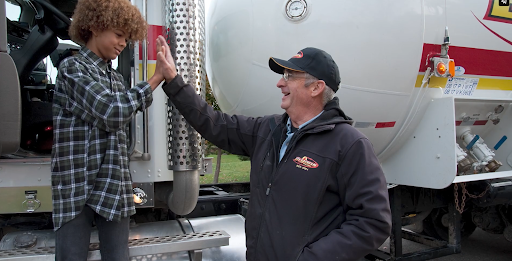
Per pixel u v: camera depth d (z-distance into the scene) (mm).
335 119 1559
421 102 2852
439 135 2811
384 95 2701
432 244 3566
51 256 1810
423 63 2725
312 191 1470
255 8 2709
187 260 2014
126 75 2342
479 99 3111
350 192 1445
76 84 1474
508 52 3221
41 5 2297
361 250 1385
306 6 2555
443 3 2795
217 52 2988
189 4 2018
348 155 1463
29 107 2523
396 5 2594
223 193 3781
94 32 1567
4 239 2035
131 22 1589
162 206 2604
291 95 1646
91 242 1970
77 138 1544
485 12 2996
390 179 3219
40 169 2025
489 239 5215
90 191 1547
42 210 2031
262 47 2670
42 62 2688
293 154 1543
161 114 2213
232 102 3049
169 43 2027
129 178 1720
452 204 3486
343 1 2549
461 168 3168
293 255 1448
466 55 2980
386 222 1394
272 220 1514
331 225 1521
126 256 1711
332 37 2541
